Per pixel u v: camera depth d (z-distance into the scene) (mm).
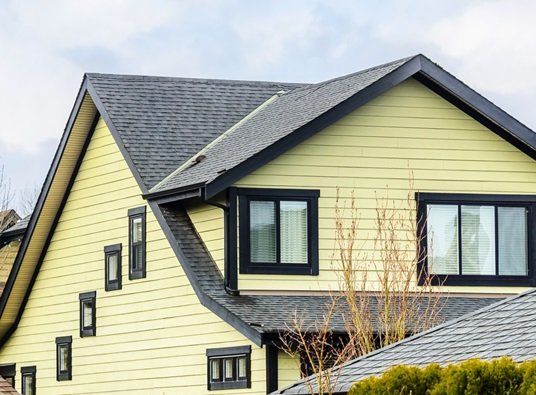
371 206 36500
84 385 41531
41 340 44094
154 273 38188
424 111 37312
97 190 41469
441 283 36625
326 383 22078
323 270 35844
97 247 41344
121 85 41344
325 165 36312
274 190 35750
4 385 32531
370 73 37875
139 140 39344
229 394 34344
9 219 62906
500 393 16719
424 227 36781
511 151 37844
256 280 35281
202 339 35719
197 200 36781
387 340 31219
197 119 40688
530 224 37688
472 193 37344
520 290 37375
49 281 43781
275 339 32719
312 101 38594
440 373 18156
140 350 38594
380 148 36812
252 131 38844
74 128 41625
